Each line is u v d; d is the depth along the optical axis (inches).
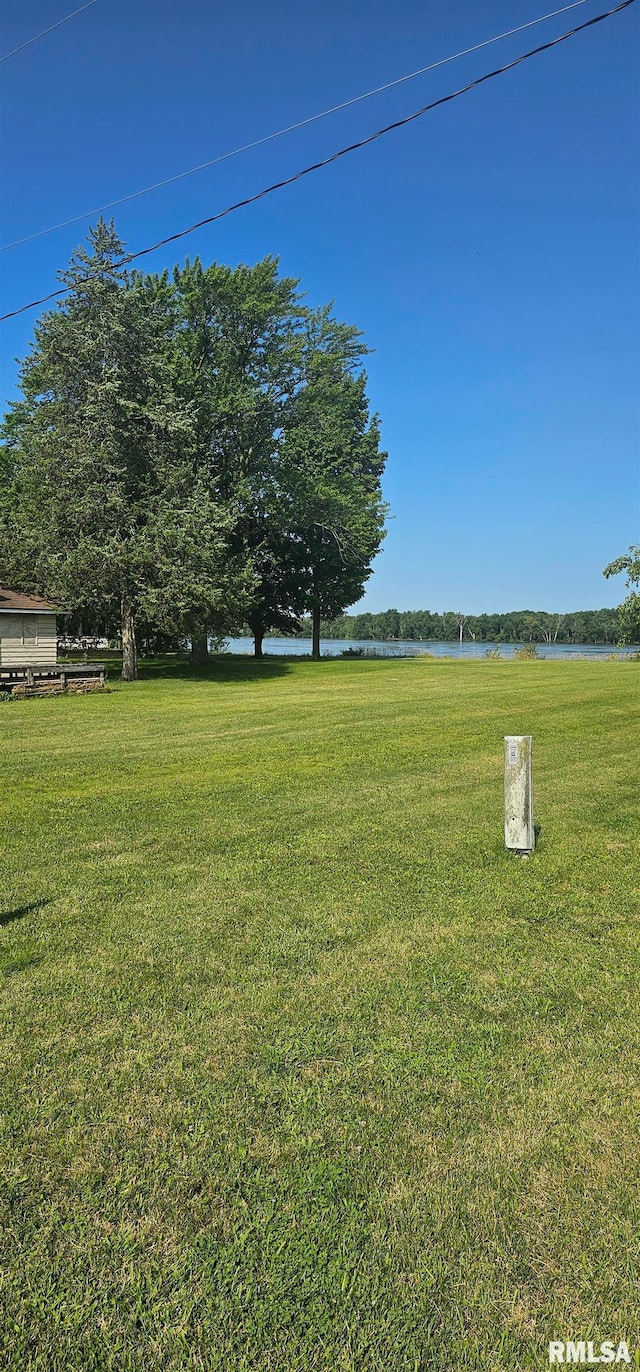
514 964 166.7
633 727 533.3
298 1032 139.6
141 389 1131.9
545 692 798.5
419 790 344.2
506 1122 113.7
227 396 1246.3
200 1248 91.6
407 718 605.9
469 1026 141.0
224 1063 129.9
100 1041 137.6
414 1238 92.8
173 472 1097.4
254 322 1318.9
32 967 168.2
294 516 1440.7
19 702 807.1
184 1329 81.7
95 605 1146.7
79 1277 88.0
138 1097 120.8
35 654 1151.6
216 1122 114.5
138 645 1683.1
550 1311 83.3
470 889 213.9
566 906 200.2
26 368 1175.6
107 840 269.7
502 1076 125.1
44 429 1164.5
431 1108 117.1
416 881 221.1
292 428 1412.4
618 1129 112.0
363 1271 88.3
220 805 321.7
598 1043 134.7
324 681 1083.3
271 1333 81.0
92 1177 103.3
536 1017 144.1
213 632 1259.8
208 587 1086.4
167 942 180.7
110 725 608.4
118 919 195.3
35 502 1153.4
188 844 263.0
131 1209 97.7
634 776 369.1
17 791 358.9
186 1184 102.0
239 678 1182.9
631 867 230.4
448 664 1456.7
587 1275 87.4
